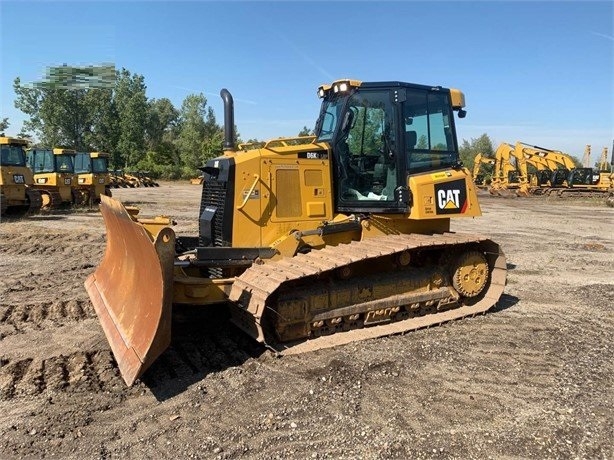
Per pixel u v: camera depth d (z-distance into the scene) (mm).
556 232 16312
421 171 6707
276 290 5562
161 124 80125
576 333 6352
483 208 26188
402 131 6504
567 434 3980
